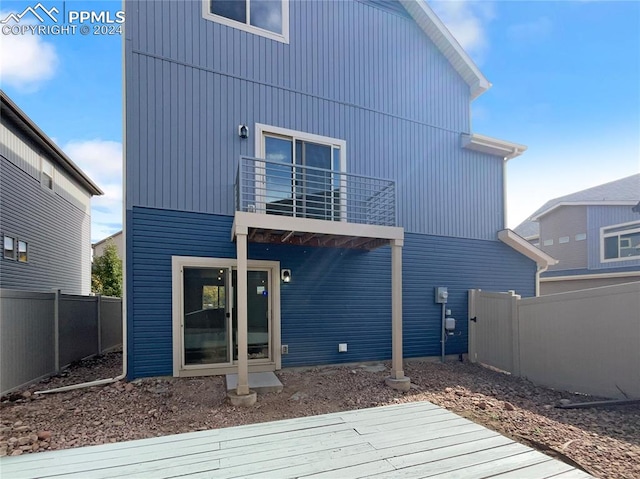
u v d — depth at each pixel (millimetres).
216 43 6121
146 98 5633
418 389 5426
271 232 5914
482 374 6684
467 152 8484
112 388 5078
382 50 7629
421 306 7652
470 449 2779
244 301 4801
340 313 6816
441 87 8273
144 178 5566
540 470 2449
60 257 12039
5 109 8469
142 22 5668
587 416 4328
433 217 7934
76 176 13094
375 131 7422
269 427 3254
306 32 6879
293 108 6672
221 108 6109
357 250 7039
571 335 5656
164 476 2354
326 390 5234
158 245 5602
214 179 6000
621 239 14047
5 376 5035
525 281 8867
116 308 10078
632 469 2898
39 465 2521
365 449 2766
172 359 5566
